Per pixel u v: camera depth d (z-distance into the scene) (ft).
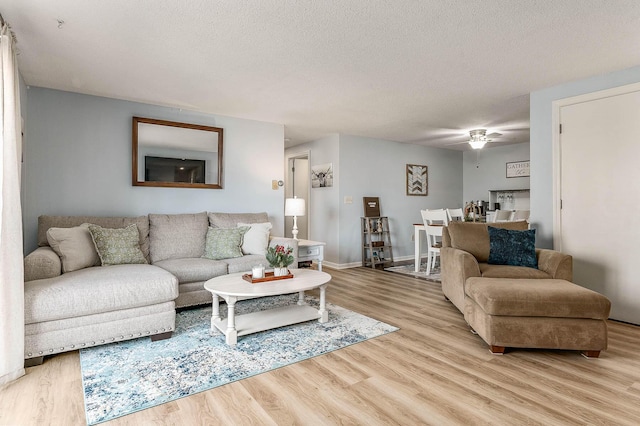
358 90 11.87
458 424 5.43
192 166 14.14
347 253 19.75
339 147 19.35
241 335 8.85
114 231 10.93
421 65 9.78
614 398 6.18
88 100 12.16
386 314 11.02
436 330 9.60
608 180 10.55
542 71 10.33
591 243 10.93
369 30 7.79
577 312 7.61
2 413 5.70
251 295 8.29
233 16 7.18
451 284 11.40
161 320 8.74
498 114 15.14
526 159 22.17
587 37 8.18
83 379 6.81
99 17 7.18
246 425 5.41
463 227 11.67
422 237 23.34
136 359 7.73
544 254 10.32
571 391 6.41
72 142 11.88
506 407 5.90
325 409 5.84
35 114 11.27
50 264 8.39
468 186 25.34
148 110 13.29
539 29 7.78
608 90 10.49
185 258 12.34
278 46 8.57
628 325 10.05
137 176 12.92
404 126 17.44
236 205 15.38
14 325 6.77
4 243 6.62
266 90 11.80
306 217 23.71
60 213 11.69
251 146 15.79
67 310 7.52
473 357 7.88
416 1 6.64
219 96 12.44
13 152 6.89
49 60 9.32
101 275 8.55
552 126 11.71
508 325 7.84
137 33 7.89
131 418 5.58
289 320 9.61
